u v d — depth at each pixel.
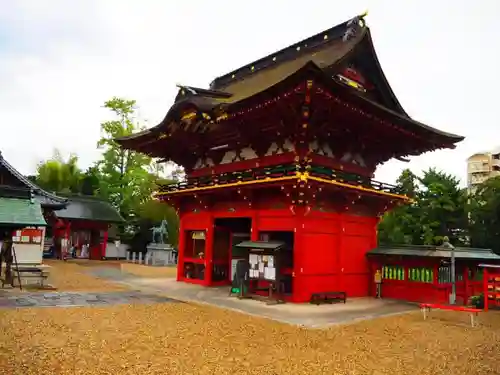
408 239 43.31
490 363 10.74
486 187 48.03
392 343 12.64
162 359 10.01
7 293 18.88
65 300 17.78
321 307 18.94
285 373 9.38
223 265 27.08
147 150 30.92
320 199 21.44
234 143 25.34
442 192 43.28
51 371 8.73
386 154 26.77
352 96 18.91
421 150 26.42
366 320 16.30
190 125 24.78
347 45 23.44
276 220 21.56
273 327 14.25
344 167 24.08
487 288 19.69
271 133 22.50
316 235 21.16
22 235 30.92
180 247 28.77
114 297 19.52
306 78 17.00
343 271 22.34
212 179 24.55
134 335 12.20
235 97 26.08
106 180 57.97
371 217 24.95
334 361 10.48
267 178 19.98
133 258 46.50
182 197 28.23
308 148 21.28
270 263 19.94
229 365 9.80
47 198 34.50
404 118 22.17
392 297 22.92
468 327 15.47
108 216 48.22
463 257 21.05
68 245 45.53
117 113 58.38
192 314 16.08
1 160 25.69
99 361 9.59
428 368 10.19
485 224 44.91
